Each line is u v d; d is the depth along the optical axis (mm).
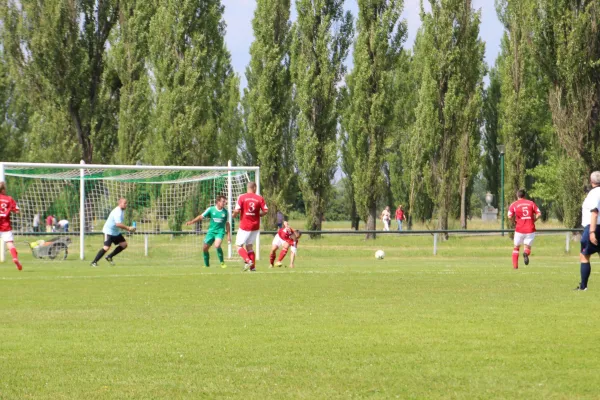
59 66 65562
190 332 12859
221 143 75688
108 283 22359
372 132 65188
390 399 8328
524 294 18859
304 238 66250
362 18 65062
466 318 14391
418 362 10266
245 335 12523
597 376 9383
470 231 43031
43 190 50188
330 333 12680
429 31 63656
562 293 19109
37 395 8609
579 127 54219
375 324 13664
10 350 11266
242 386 8961
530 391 8633
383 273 26578
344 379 9289
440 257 42375
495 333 12586
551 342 11727
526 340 11914
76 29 66062
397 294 18922
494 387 8836
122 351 11172
